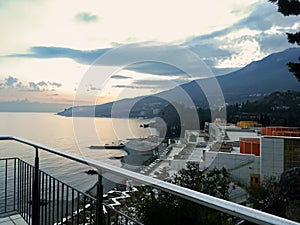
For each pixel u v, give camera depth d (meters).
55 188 2.23
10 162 3.02
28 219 2.72
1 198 2.99
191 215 2.41
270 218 0.76
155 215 2.44
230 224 2.18
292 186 4.45
